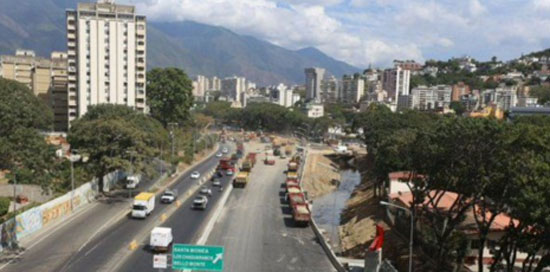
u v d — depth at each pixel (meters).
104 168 85.94
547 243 38.50
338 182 139.88
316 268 52.69
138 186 95.69
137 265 49.16
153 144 110.00
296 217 71.88
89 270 47.03
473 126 45.12
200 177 117.88
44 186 64.44
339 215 96.94
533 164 38.25
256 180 119.50
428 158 51.94
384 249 62.31
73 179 74.50
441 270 49.81
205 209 81.06
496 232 52.91
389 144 83.94
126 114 125.06
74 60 171.00
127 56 172.62
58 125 195.12
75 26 170.12
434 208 54.84
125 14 171.25
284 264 53.75
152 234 53.88
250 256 56.28
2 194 71.56
